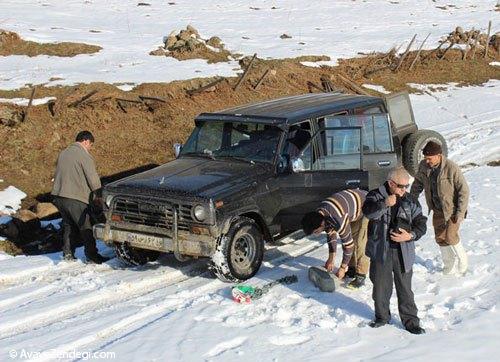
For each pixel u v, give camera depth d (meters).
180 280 8.55
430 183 8.02
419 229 6.63
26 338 6.71
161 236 8.34
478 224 10.20
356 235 7.88
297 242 9.82
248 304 7.50
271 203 8.67
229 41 23.06
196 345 6.45
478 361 6.18
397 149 11.34
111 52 20.05
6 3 27.44
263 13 30.36
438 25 29.86
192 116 16.06
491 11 33.94
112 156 13.97
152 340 6.59
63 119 14.45
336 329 6.80
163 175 8.77
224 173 8.62
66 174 9.09
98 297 7.95
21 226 10.94
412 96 21.14
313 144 9.14
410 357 6.22
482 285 8.01
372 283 7.41
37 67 17.67
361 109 10.02
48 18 24.61
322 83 20.06
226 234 8.09
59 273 8.88
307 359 6.18
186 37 21.11
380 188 6.67
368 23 29.53
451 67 23.70
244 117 9.30
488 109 19.70
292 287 8.02
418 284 8.01
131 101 15.60
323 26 28.17
